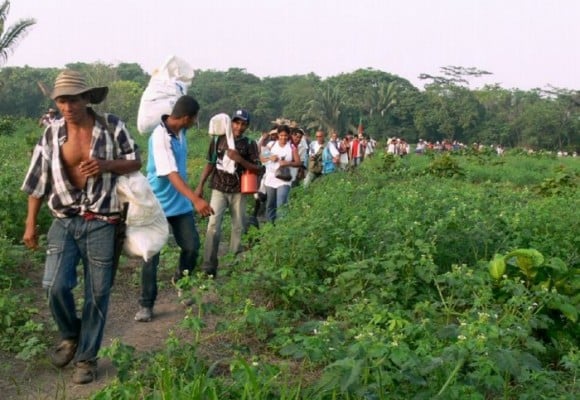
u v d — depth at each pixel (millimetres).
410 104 100875
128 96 75812
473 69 107625
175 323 5945
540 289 5691
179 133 6195
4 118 34938
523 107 106938
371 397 3684
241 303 5926
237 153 7371
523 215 8148
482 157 36938
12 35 30781
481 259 6918
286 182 10680
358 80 110000
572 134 96688
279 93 125875
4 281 6691
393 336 3744
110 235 4672
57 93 4340
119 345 4312
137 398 3932
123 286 7066
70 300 4664
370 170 17406
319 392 3816
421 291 6133
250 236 7805
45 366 4875
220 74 129125
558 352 5270
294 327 5734
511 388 4336
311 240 6973
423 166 24047
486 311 4879
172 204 6238
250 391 3783
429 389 3729
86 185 4539
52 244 4633
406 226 7020
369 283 6234
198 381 3781
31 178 4609
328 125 91375
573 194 14219
